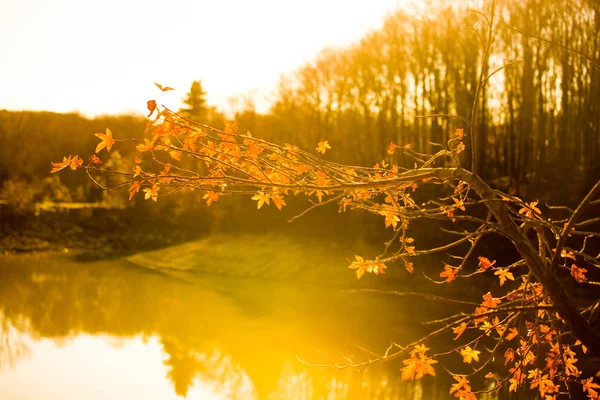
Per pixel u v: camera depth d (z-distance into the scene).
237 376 18.06
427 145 38.12
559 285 2.83
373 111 40.94
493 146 37.25
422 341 2.93
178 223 52.84
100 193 62.31
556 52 31.66
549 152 34.31
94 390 17.34
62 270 41.12
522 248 2.95
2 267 42.09
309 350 20.28
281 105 43.53
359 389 15.34
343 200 3.41
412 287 28.41
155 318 26.69
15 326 25.42
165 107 2.92
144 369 19.36
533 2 29.77
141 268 42.44
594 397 3.60
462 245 28.72
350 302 28.33
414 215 3.22
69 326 25.41
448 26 37.09
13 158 62.12
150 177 2.95
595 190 2.83
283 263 37.28
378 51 40.66
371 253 33.53
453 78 37.34
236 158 3.19
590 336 2.74
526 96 34.34
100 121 61.12
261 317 26.17
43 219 55.94
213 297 31.33
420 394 14.48
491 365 15.62
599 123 30.91
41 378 18.53
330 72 42.31
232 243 43.81
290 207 41.69
